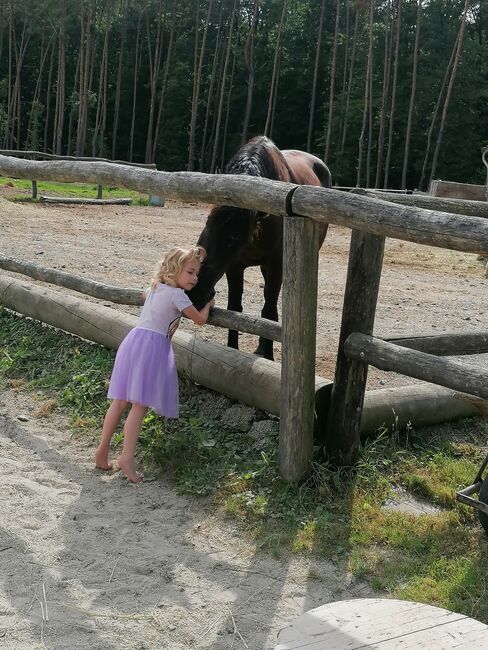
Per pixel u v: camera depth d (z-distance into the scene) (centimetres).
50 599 280
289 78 5650
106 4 5553
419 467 402
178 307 376
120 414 383
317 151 5462
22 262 610
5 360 539
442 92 4484
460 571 310
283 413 366
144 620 271
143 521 343
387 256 1302
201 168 5112
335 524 341
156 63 5444
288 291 353
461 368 324
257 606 283
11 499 357
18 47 6278
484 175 4850
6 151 1723
